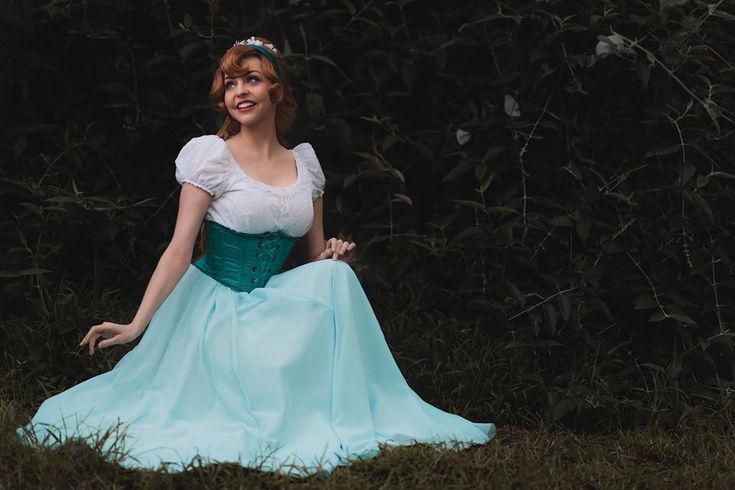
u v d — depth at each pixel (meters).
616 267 4.16
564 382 3.99
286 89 3.55
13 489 2.87
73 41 4.34
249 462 3.00
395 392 3.50
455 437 3.42
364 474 3.09
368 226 4.48
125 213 4.32
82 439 3.02
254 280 3.46
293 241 3.55
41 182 4.21
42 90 4.38
